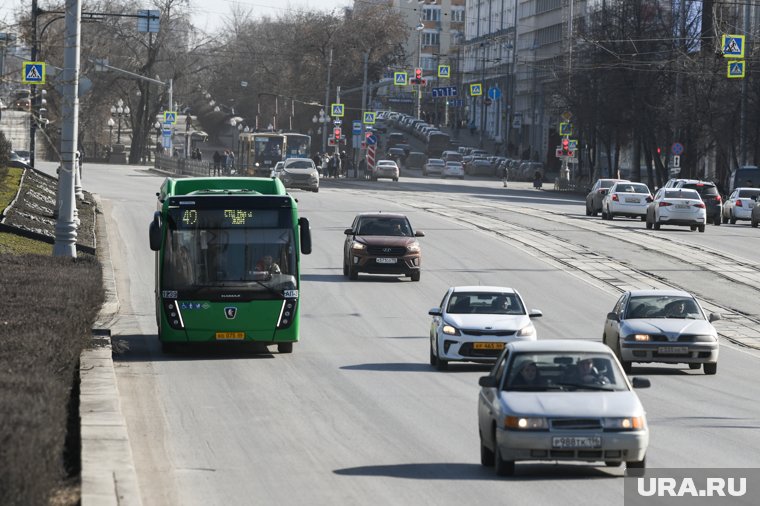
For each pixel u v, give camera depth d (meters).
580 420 24.38
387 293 71.81
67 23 55.16
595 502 22.66
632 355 47.81
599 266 84.06
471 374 45.00
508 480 24.98
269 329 47.31
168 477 25.25
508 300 48.56
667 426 33.19
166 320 46.56
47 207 91.12
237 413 34.53
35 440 16.72
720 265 84.94
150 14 92.50
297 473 25.80
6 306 34.41
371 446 29.44
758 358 54.50
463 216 116.12
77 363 37.06
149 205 116.06
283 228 47.53
